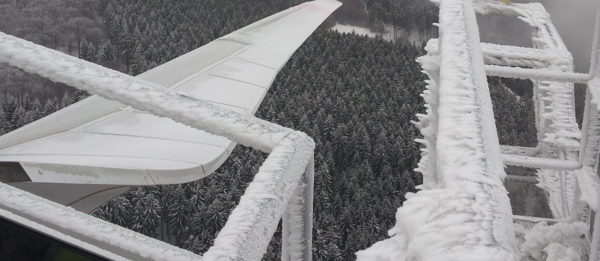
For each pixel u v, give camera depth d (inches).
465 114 126.0
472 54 162.2
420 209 91.4
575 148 561.0
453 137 116.2
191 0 6122.1
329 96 4534.9
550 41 595.5
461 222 82.1
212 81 434.3
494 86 4783.5
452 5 204.8
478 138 114.7
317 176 3213.6
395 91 4591.5
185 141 313.9
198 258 101.0
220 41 546.0
